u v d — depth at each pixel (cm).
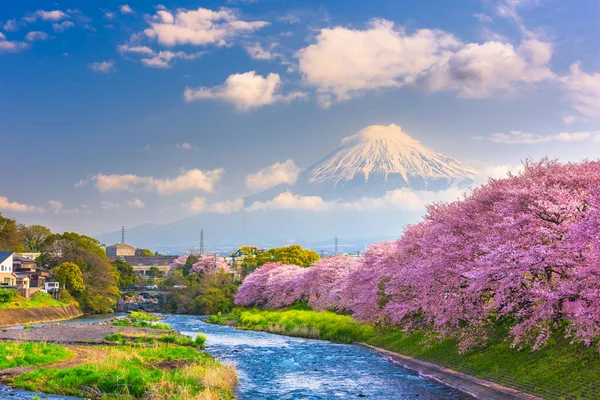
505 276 2948
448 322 3828
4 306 7938
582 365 2697
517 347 3250
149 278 19512
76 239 12744
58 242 12412
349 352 4725
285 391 3094
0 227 13338
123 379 2783
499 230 3334
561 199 2994
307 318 6875
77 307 10594
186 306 11544
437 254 3850
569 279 2791
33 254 13638
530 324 2884
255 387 3194
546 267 2820
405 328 4534
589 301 2583
